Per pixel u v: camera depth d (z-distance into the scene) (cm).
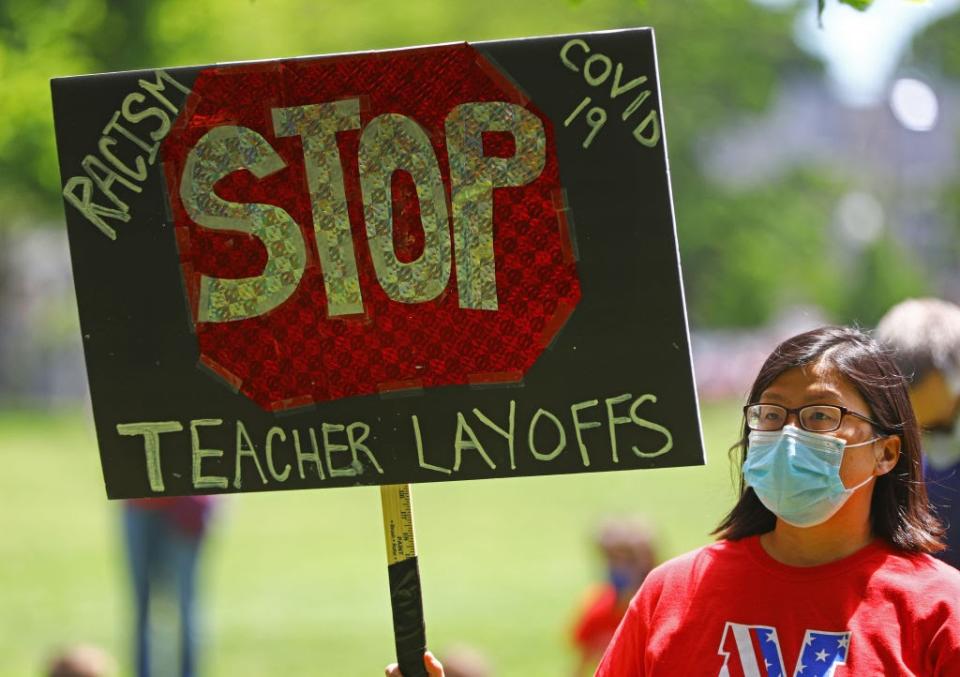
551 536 6431
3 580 5281
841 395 1263
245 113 1380
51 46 6388
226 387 1391
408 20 14600
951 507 1711
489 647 3941
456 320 1364
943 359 1711
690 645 1266
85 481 9456
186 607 3569
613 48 1330
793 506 1250
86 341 1402
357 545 6275
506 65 1345
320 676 3647
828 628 1227
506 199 1352
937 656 1202
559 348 1350
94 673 2717
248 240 1385
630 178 1334
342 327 1377
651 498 8012
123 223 1395
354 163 1370
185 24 8781
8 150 6588
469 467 1367
